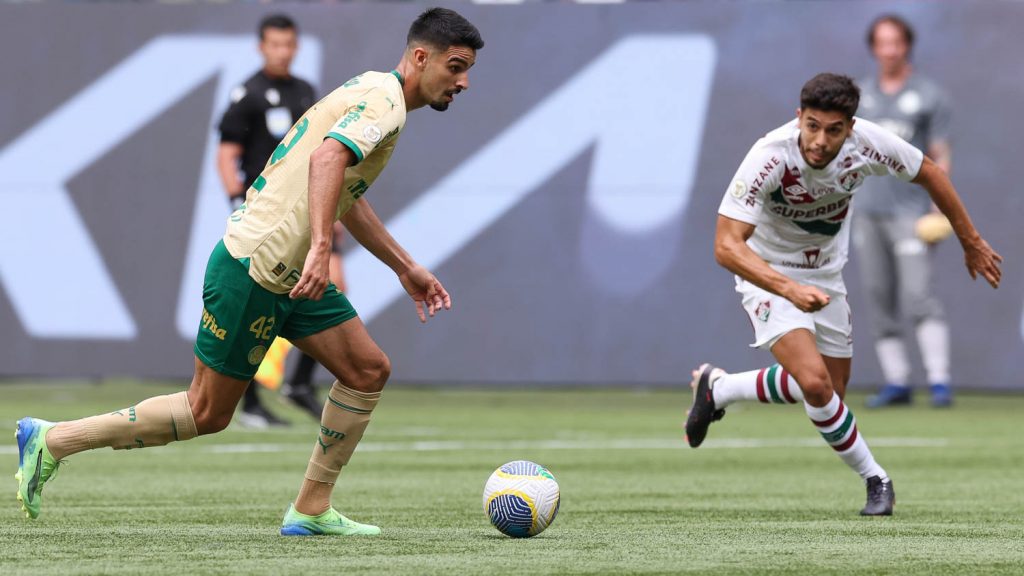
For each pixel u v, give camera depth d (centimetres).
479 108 4875
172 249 4969
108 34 5025
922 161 2023
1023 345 4678
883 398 4669
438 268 4884
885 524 1912
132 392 5456
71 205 5012
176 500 2245
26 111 5041
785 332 2044
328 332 1659
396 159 4894
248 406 3931
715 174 4781
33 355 5006
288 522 1720
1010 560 1512
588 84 4841
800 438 3700
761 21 4769
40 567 1427
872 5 4722
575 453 3234
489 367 4862
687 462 3031
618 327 4822
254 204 1612
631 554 1541
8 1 5062
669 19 4809
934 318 4584
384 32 4956
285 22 3522
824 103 1880
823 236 2098
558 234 4844
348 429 1694
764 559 1506
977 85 4694
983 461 3034
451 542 1652
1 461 2917
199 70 4988
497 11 4881
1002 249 4684
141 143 4994
